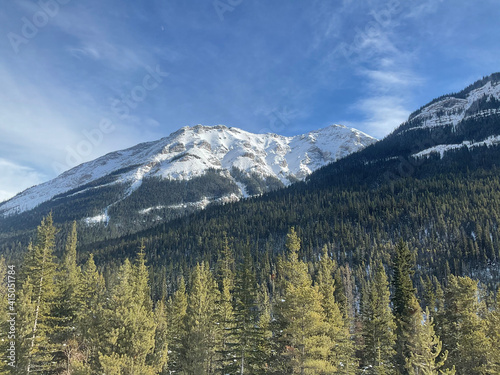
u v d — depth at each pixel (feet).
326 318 120.98
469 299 128.57
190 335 126.72
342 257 393.91
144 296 157.89
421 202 477.36
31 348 99.96
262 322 130.62
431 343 92.27
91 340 97.66
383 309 159.43
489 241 351.46
